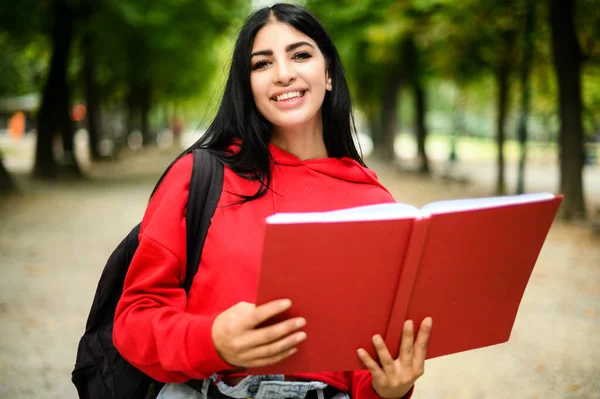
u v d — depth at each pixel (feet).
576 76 33.50
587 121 54.75
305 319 3.91
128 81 83.10
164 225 4.53
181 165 4.83
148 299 4.36
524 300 18.88
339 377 4.89
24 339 15.23
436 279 4.10
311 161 5.11
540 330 16.26
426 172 64.23
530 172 71.97
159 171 66.69
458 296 4.24
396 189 51.26
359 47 63.67
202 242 4.61
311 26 5.03
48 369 13.56
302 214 3.62
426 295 4.13
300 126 5.18
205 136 5.11
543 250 25.98
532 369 13.76
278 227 3.51
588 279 21.27
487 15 39.47
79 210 36.29
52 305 17.90
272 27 4.94
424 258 3.98
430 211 3.81
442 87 107.55
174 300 4.46
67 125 54.29
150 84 93.61
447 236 3.94
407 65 61.36
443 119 211.00
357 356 4.14
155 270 4.47
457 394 12.55
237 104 4.96
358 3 54.34
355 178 5.20
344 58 66.23
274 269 3.66
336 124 5.34
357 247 3.74
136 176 60.18
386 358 4.08
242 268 4.50
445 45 46.88
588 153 78.18
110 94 97.86
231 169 4.80
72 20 50.39
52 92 52.01
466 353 14.84
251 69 4.99
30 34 51.03
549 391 12.64
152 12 46.14
